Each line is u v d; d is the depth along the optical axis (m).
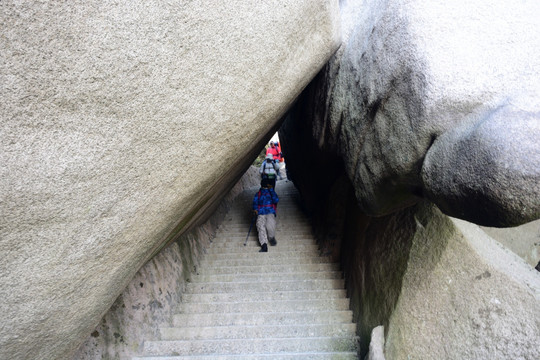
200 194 1.31
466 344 1.18
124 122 0.67
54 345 0.87
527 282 1.17
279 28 1.03
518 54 0.85
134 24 0.61
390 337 1.50
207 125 0.90
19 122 0.52
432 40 0.98
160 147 0.79
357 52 1.54
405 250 1.55
